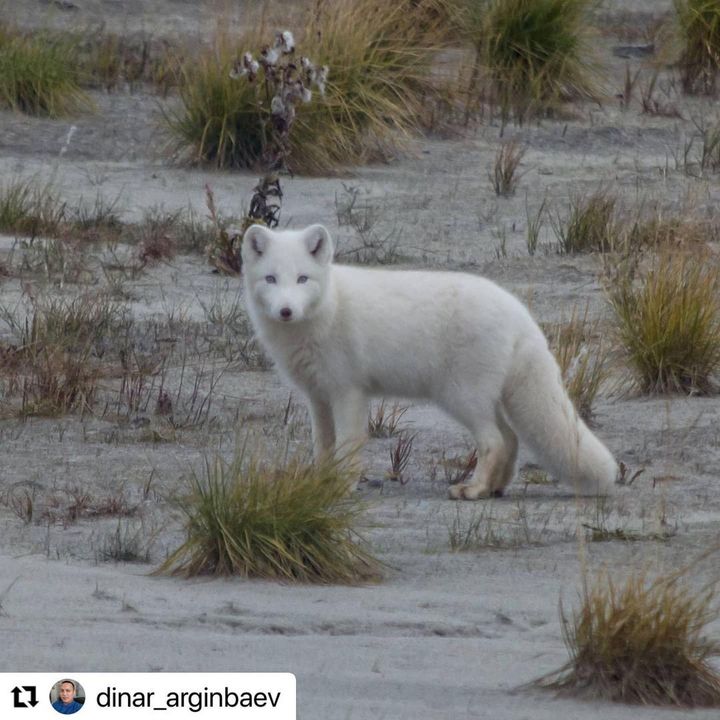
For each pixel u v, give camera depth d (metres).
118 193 28.56
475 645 10.39
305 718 8.55
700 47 36.28
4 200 27.34
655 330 19.42
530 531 13.88
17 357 20.14
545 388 15.26
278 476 12.91
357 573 12.45
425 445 17.61
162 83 35.03
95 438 17.30
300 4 35.22
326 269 15.31
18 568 12.09
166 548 13.15
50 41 35.44
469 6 35.44
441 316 15.31
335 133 30.42
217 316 22.77
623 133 33.38
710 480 15.90
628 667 9.48
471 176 30.53
